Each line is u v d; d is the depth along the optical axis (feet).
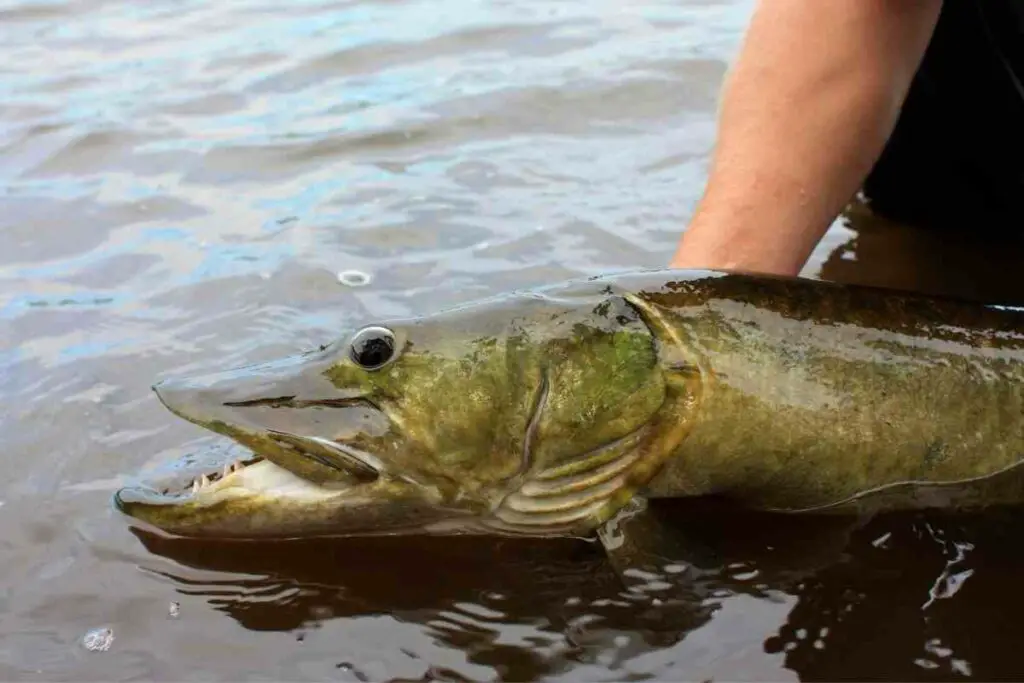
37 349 3.81
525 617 3.21
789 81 3.64
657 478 3.40
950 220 4.39
